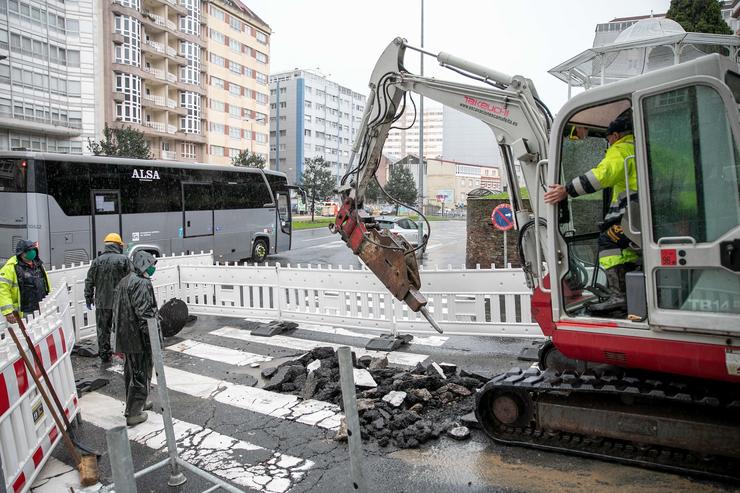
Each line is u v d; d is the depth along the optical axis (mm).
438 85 6059
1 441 4023
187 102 56938
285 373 6988
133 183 15734
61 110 44469
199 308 10922
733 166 3855
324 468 4723
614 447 4707
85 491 4430
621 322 4422
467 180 102375
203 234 17875
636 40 10695
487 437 5207
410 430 5188
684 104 4027
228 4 63156
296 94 99438
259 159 51281
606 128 5148
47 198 13688
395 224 24766
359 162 6910
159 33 53406
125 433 2467
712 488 4148
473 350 8125
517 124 5492
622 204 4664
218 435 5445
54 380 5305
